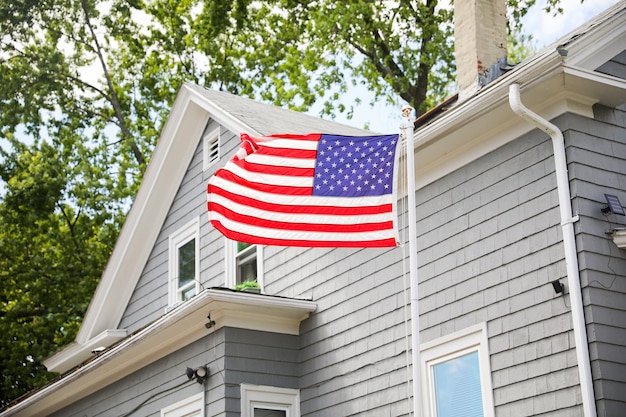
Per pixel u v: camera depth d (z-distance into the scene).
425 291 11.90
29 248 26.48
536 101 10.67
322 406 13.10
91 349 18.28
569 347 9.88
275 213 10.13
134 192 27.91
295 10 29.27
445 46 27.28
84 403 16.62
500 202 11.11
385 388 12.15
